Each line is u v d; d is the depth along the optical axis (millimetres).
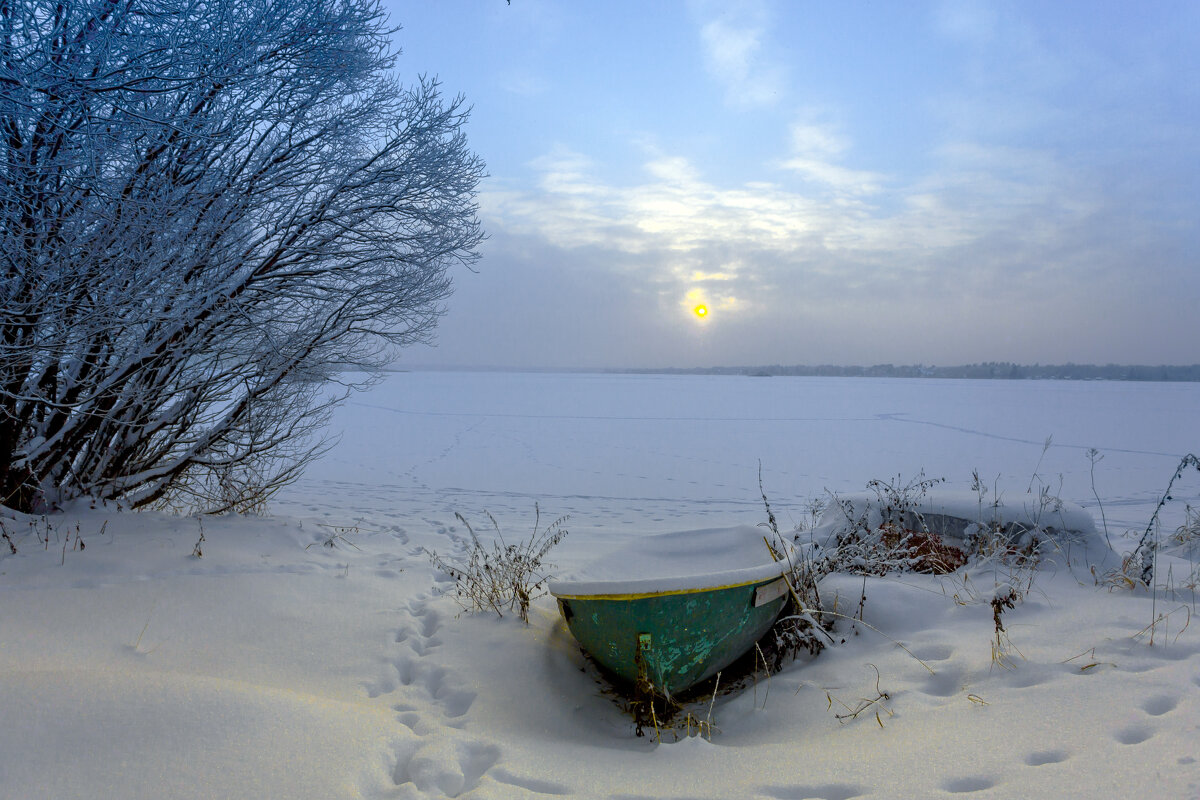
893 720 3266
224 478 7289
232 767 2549
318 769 2617
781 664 4473
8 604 4320
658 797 2662
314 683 3867
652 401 44906
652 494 12789
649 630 3768
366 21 6180
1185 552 6414
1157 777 2305
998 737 2848
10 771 2357
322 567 6016
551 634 4812
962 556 5602
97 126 4750
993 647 3748
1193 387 82250
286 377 7008
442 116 6852
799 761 2912
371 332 7172
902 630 4520
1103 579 4961
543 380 98188
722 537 5375
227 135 5668
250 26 5406
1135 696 3010
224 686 3166
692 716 3824
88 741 2582
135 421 6414
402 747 3066
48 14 4602
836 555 5277
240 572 5441
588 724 3844
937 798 2439
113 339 5852
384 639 4547
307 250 6570
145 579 5023
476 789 2648
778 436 23516
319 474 14453
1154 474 15047
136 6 4965
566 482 14078
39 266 4926
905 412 35344
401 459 17203
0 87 4441
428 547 7547
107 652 3844
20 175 4750
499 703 3770
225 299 6137
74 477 6633
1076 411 36688
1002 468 16016
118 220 5051
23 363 5410
